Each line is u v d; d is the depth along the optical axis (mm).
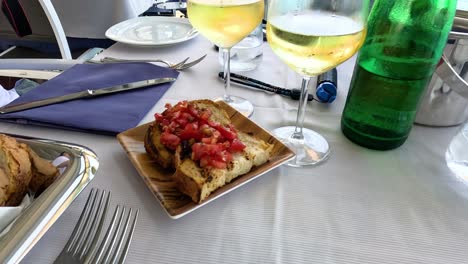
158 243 365
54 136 528
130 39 838
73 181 370
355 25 439
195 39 896
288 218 399
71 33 1503
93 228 367
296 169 476
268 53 847
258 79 722
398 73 472
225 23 531
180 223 388
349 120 529
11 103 581
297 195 432
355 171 475
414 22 475
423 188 449
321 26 434
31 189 393
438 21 468
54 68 781
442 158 505
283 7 461
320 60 437
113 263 330
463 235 385
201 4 519
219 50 768
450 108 545
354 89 513
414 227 393
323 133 555
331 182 455
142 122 562
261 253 357
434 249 368
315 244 369
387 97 483
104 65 719
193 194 389
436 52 473
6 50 1453
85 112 561
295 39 418
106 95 617
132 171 462
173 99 633
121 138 488
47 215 332
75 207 402
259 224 391
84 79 665
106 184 438
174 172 425
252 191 436
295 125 572
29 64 784
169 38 857
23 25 1355
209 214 401
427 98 542
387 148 513
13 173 360
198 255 354
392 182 458
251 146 458
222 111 530
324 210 412
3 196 347
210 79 711
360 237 379
